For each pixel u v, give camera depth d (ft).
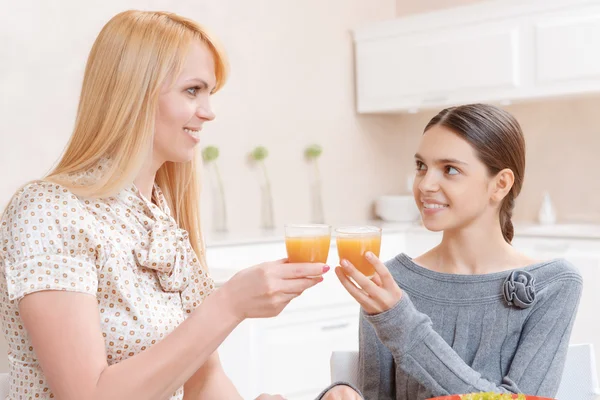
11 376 4.21
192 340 3.59
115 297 4.06
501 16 12.34
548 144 13.74
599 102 12.98
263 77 13.61
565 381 4.68
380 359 4.78
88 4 11.41
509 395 3.32
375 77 14.38
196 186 4.93
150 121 4.07
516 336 4.57
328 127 14.61
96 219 4.09
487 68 12.56
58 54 11.13
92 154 4.11
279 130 13.88
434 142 4.55
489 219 4.69
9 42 10.66
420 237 13.16
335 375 4.96
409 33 13.69
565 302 4.56
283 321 11.32
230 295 3.68
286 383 11.31
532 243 11.80
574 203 13.41
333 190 14.73
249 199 13.48
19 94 10.78
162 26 4.11
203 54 4.19
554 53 11.76
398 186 15.89
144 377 3.52
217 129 13.03
